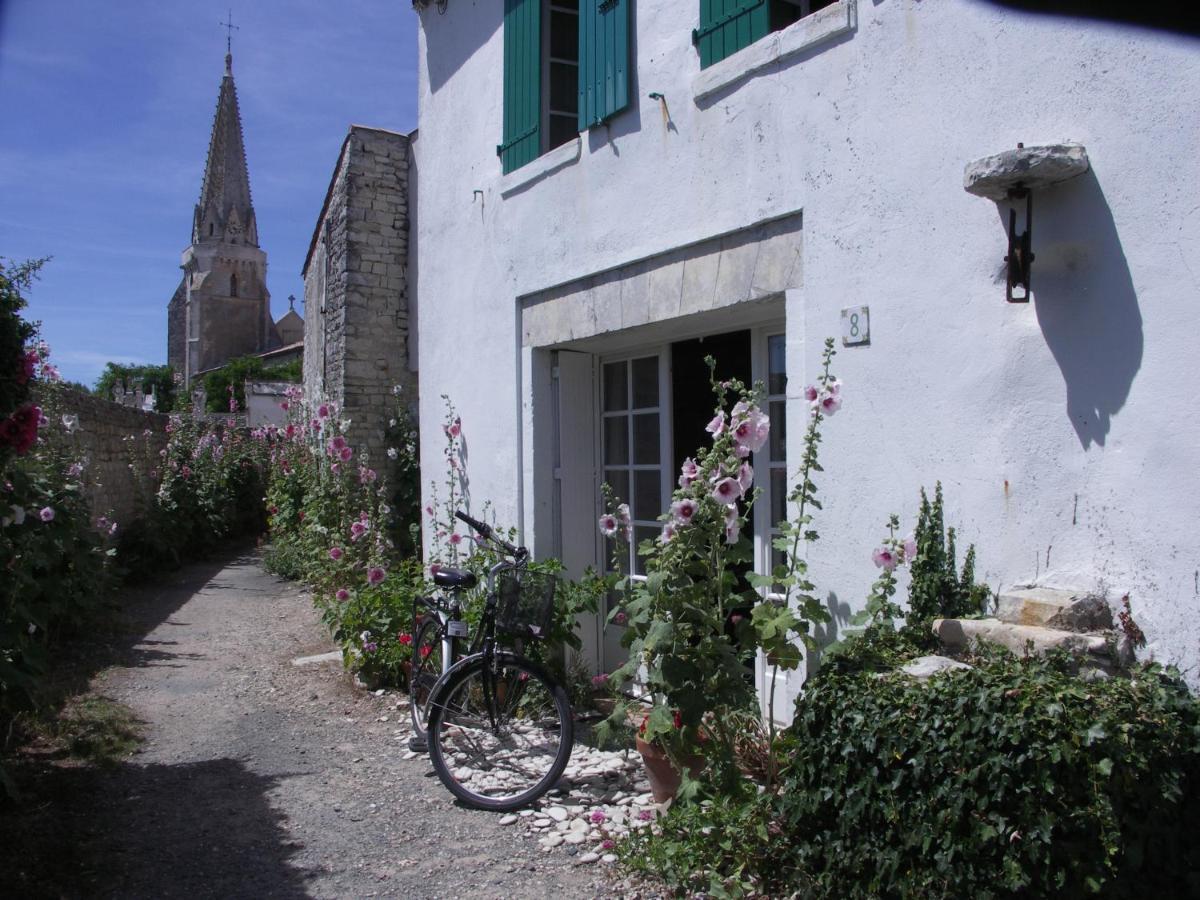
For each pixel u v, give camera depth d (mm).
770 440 4855
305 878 3461
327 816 4043
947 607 3377
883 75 3719
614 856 3555
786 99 4164
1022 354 3219
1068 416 3084
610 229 5336
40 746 4855
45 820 3895
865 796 2787
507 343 6438
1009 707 2527
